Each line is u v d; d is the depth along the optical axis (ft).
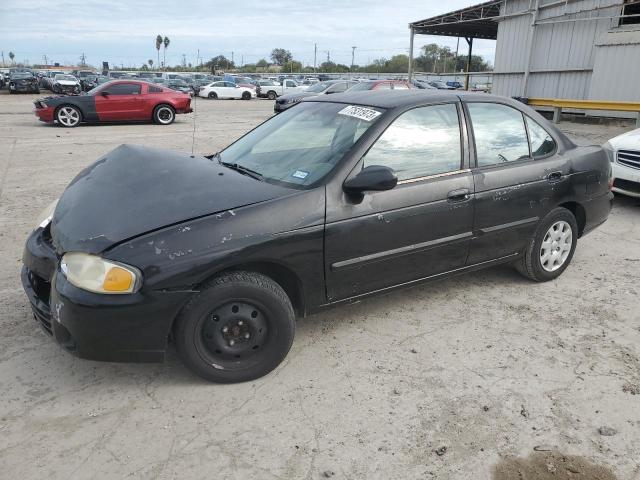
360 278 10.90
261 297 9.55
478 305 13.25
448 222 11.82
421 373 10.37
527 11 61.52
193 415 9.07
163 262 8.77
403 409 9.29
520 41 63.93
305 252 9.94
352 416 9.10
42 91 124.57
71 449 8.24
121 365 10.48
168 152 12.51
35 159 32.40
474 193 12.14
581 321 12.46
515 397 9.64
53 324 9.14
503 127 13.12
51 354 10.80
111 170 11.21
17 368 10.30
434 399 9.57
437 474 7.87
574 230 14.66
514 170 12.92
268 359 9.99
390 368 10.53
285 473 7.85
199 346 9.49
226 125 55.01
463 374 10.34
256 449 8.31
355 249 10.57
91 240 8.93
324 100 13.44
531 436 8.66
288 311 9.91
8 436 8.48
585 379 10.19
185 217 9.28
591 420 9.04
